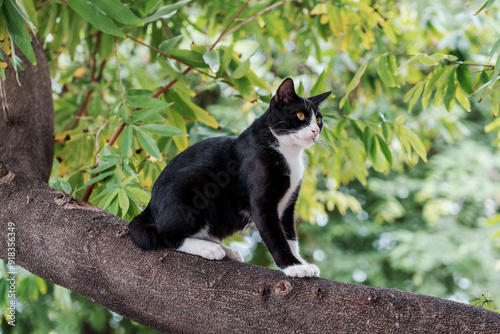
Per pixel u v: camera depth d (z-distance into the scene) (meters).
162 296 1.85
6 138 2.56
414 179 6.78
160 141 3.33
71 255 1.99
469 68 2.99
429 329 1.59
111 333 6.96
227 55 2.79
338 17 3.59
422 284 6.28
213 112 6.27
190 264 1.92
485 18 4.46
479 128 6.80
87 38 4.32
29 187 2.21
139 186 2.59
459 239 6.43
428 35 4.84
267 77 5.91
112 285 1.93
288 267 2.02
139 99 2.60
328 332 1.66
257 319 1.73
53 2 3.51
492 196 6.09
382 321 1.63
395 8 4.80
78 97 4.51
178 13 3.90
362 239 7.15
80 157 3.27
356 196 7.18
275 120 2.46
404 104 6.49
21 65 2.59
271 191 2.30
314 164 3.77
